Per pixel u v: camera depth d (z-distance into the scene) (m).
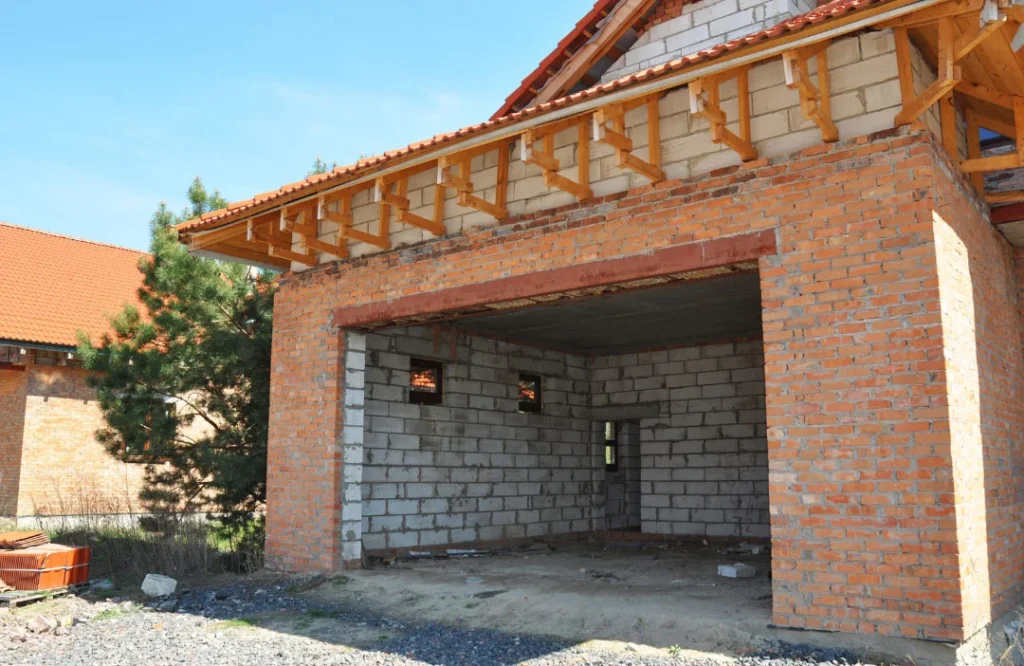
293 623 7.86
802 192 6.54
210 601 8.98
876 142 6.24
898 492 5.82
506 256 8.41
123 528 13.77
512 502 13.59
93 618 8.25
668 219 7.28
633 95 6.55
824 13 5.53
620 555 11.94
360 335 10.23
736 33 8.72
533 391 14.52
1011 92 6.84
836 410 6.14
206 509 12.88
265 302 12.80
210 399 12.80
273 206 9.34
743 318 12.33
